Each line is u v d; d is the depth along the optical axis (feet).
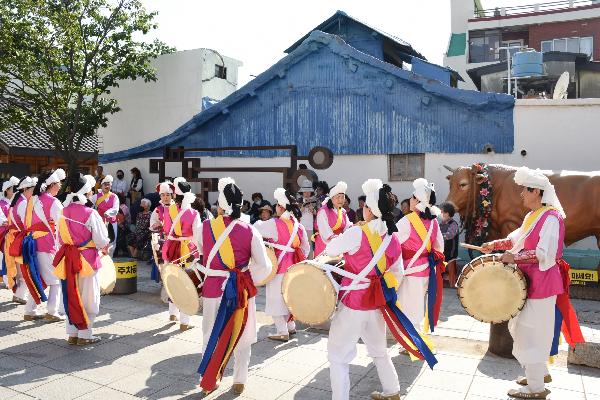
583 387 15.53
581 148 34.12
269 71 43.04
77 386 15.46
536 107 34.91
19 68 44.21
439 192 37.73
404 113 38.83
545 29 91.09
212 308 15.14
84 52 46.32
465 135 36.86
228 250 14.69
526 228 14.69
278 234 20.49
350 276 13.48
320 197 33.81
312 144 42.16
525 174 14.73
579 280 29.32
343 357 13.43
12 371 16.66
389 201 13.56
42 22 43.83
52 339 20.12
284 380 16.10
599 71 55.42
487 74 58.80
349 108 40.75
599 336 19.98
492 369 17.06
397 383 14.19
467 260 34.35
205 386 14.19
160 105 52.95
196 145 46.50
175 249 22.45
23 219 22.59
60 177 23.09
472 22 95.09
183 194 22.43
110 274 21.30
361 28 48.01
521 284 14.32
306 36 48.88
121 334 20.97
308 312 13.79
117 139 55.01
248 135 44.65
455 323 23.21
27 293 24.54
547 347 14.32
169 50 52.01
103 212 34.17
